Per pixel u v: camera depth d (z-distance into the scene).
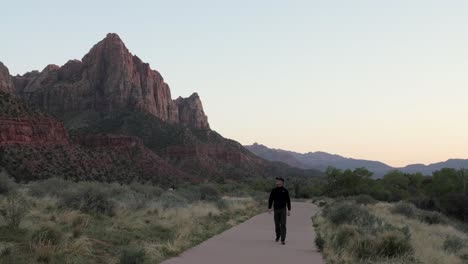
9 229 12.22
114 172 111.94
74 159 103.00
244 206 35.94
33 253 9.62
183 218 19.91
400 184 104.44
